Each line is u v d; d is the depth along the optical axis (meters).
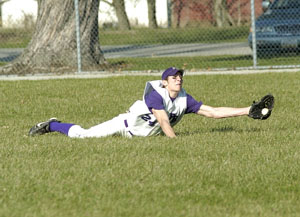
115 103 33.03
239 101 33.19
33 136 23.30
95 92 36.75
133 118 21.61
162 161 18.33
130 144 20.62
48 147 20.64
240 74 43.66
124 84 39.66
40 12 49.06
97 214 13.80
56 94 36.28
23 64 48.94
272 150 19.89
